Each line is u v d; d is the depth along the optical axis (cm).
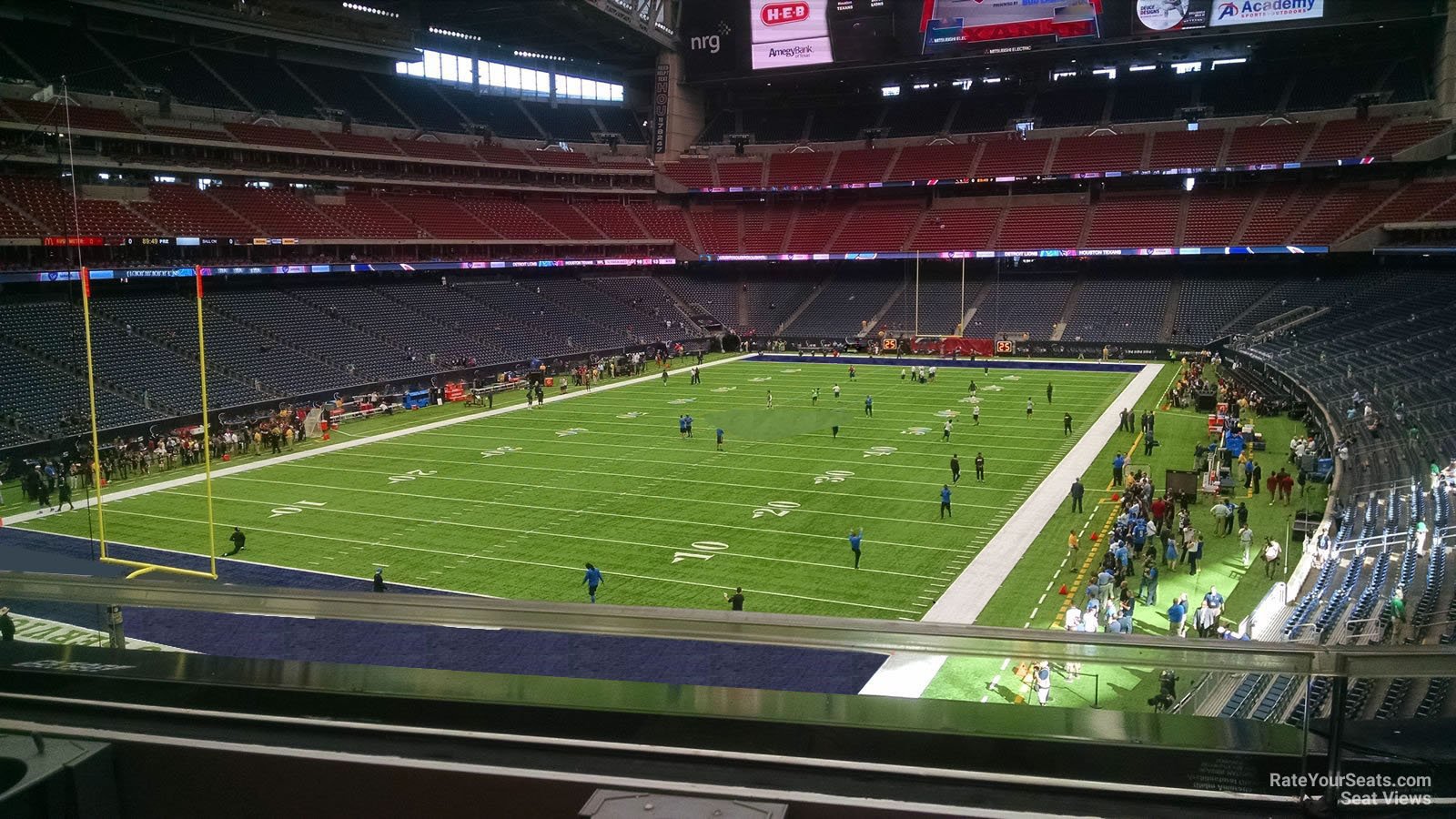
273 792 317
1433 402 3594
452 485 3478
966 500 3184
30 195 4884
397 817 310
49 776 297
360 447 4209
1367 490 2867
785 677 385
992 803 292
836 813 287
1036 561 2573
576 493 3328
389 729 328
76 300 4797
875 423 4538
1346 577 2092
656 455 3928
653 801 286
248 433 4169
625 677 375
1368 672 292
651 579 2459
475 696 342
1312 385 4466
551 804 297
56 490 3481
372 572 2536
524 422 4750
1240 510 2758
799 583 2412
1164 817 287
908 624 334
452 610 355
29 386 4112
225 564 2616
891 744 316
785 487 3378
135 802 323
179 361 4722
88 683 358
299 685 350
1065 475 3503
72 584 382
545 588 2402
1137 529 2589
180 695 356
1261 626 2019
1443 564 2002
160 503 3291
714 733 326
